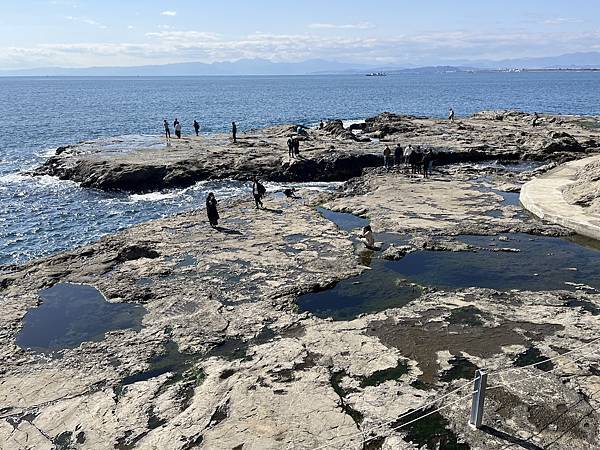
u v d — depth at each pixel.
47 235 24.50
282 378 10.77
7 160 44.00
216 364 11.41
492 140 44.72
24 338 13.03
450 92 167.25
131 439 9.21
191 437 9.12
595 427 8.95
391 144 42.75
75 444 9.18
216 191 31.89
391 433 9.00
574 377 10.43
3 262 21.12
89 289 15.90
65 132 63.88
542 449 8.44
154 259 18.22
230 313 13.89
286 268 17.03
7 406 10.30
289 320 13.39
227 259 18.00
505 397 9.82
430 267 17.03
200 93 177.12
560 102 115.00
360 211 24.25
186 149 40.94
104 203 29.89
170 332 13.01
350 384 10.52
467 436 8.83
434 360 11.25
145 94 171.50
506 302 14.08
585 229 19.97
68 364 11.77
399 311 13.62
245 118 81.62
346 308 14.20
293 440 8.94
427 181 30.95
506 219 22.41
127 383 10.98
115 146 43.16
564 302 14.03
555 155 39.12
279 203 26.61
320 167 35.44
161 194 31.70
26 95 169.00
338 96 151.50
